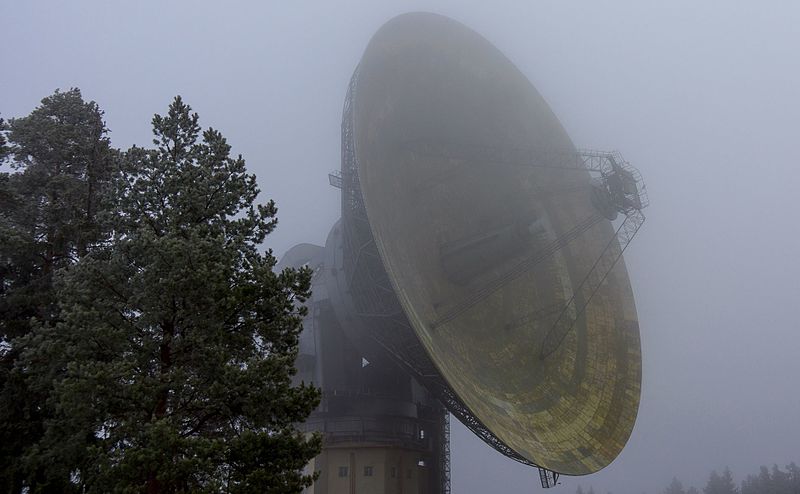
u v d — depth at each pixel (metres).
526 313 45.34
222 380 19.14
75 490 22.75
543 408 39.59
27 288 25.94
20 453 23.64
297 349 21.67
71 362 18.22
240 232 22.69
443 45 47.06
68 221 28.05
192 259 19.45
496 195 47.91
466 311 42.69
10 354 24.81
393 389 56.34
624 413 42.41
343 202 40.78
